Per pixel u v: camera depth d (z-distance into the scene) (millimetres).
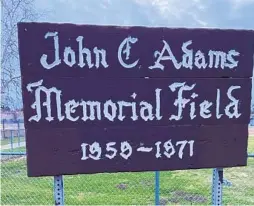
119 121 2756
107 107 2732
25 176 8203
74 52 2652
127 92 2752
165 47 2781
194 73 2842
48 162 2660
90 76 2691
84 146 2713
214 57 2865
